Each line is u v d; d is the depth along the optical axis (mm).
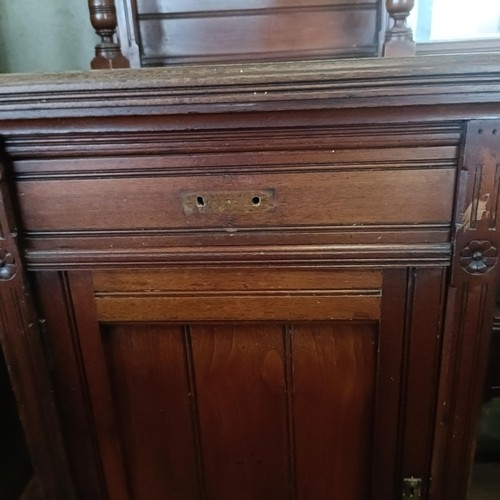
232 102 560
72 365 742
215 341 728
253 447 792
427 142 592
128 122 590
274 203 631
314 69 542
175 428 787
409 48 802
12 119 589
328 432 773
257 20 873
